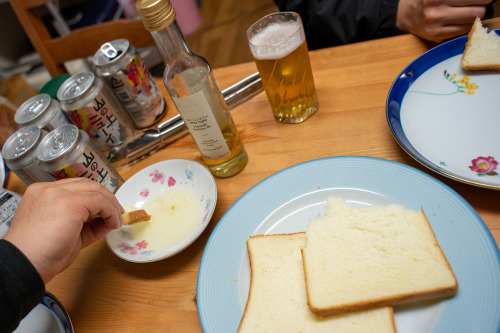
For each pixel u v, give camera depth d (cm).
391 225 52
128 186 72
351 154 68
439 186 54
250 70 96
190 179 71
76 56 124
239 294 52
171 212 67
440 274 45
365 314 46
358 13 104
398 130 63
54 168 64
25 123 72
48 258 50
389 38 88
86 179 59
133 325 55
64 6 202
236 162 71
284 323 47
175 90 62
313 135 74
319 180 62
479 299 43
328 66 88
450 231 49
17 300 46
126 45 82
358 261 50
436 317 43
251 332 47
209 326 49
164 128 85
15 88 140
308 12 117
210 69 65
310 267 50
